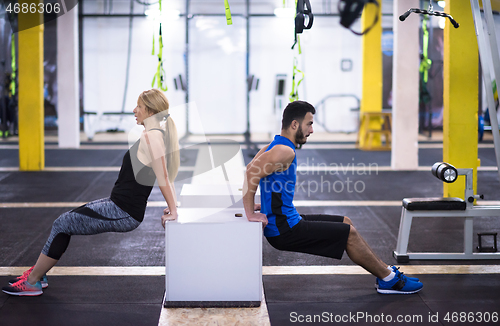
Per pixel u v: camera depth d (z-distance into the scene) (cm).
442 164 317
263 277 291
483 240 366
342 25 1180
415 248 351
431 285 276
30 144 697
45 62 1186
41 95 696
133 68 1197
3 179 630
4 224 413
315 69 1197
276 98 1166
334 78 1200
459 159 469
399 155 705
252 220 240
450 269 303
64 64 910
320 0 1172
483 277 289
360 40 1185
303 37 1184
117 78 1201
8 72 1066
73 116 932
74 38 901
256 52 1188
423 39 1117
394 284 261
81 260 322
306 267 309
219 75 1185
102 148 945
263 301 254
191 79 1183
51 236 251
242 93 1193
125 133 1206
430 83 1214
